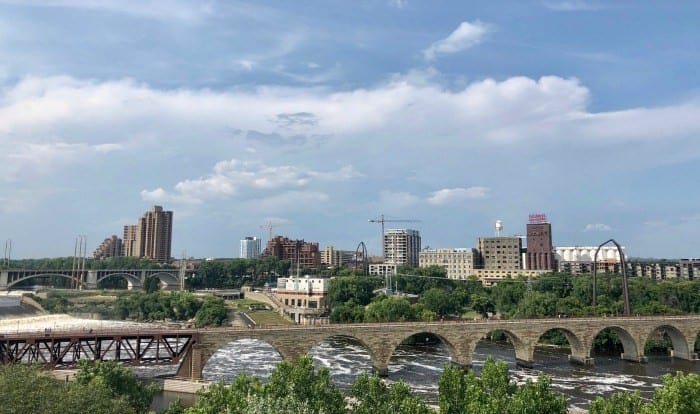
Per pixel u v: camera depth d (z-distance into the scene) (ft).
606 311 631.56
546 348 592.19
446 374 250.98
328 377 244.83
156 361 384.68
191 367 385.91
